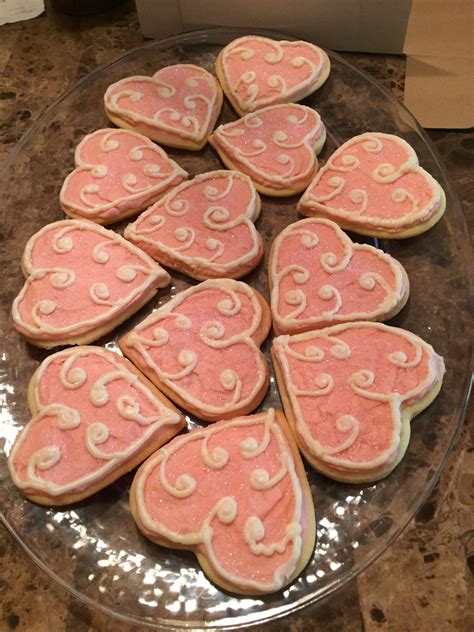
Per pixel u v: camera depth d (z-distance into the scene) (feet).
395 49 1.10
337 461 0.74
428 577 0.71
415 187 0.92
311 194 0.93
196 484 0.73
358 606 0.70
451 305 0.86
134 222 0.94
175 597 0.71
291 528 0.70
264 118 1.00
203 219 0.92
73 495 0.76
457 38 1.10
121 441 0.77
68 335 0.85
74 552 0.74
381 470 0.74
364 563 0.71
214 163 1.01
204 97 1.03
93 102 1.07
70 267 0.90
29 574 0.75
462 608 0.69
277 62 1.04
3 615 0.72
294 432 0.78
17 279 0.93
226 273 0.89
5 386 0.85
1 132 1.09
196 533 0.70
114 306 0.87
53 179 1.01
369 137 0.97
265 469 0.74
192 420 0.83
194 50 1.10
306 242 0.89
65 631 0.71
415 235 0.90
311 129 0.98
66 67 1.14
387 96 1.03
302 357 0.80
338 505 0.75
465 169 1.01
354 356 0.80
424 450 0.77
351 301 0.85
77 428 0.78
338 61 1.07
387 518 0.73
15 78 1.14
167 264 0.92
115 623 0.71
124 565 0.73
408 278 0.88
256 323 0.84
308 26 1.08
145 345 0.84
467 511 0.74
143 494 0.74
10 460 0.77
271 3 1.05
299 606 0.69
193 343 0.84
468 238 0.90
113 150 0.99
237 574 0.69
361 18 1.05
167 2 1.07
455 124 1.03
